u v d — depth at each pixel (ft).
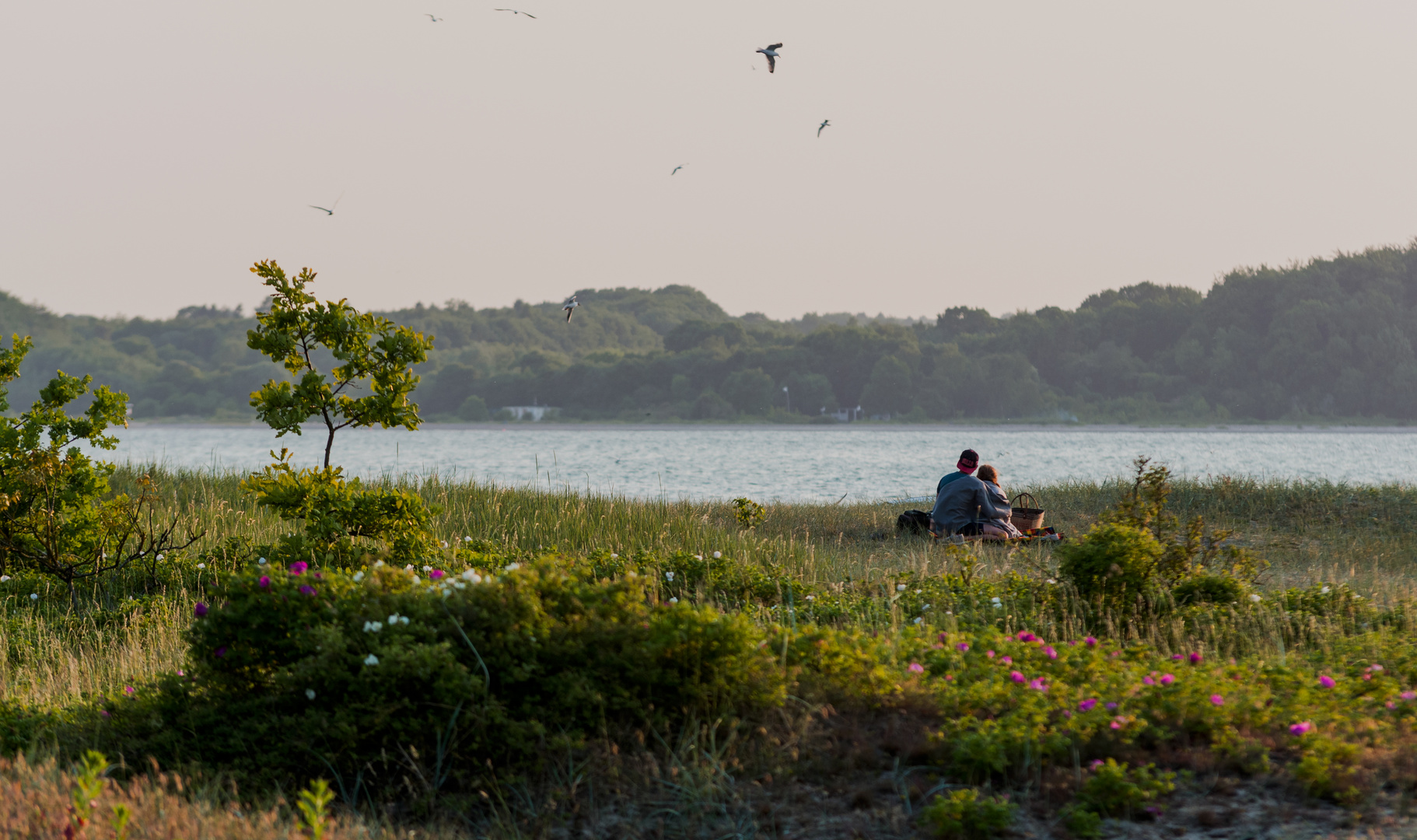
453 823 15.51
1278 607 26.25
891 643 21.25
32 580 33.55
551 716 17.16
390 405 33.09
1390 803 14.52
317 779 16.80
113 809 13.55
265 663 19.06
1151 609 25.76
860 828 14.49
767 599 30.76
